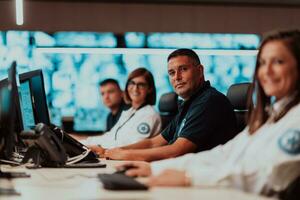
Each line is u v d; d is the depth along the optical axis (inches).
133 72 175.0
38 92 114.2
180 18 270.7
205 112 124.6
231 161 76.0
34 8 261.6
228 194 59.6
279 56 74.4
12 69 79.4
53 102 257.3
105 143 171.9
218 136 124.6
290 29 77.4
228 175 66.9
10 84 78.5
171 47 269.4
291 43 74.4
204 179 66.9
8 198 59.3
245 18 273.9
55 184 71.8
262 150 70.0
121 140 168.1
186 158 82.8
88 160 106.3
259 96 80.7
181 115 135.3
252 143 75.0
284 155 66.1
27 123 111.4
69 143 109.3
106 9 266.7
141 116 169.2
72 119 257.1
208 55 265.0
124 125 172.9
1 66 256.4
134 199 56.0
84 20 265.1
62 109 257.1
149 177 73.8
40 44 261.0
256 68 81.6
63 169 94.8
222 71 264.4
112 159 124.3
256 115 80.7
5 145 83.1
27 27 260.4
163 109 184.4
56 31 262.8
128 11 267.7
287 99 75.5
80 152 109.2
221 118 125.0
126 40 267.6
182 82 131.1
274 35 76.4
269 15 275.7
